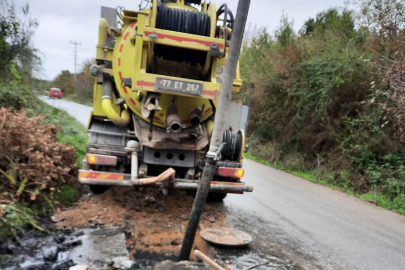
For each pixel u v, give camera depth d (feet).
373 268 14.78
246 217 20.27
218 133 13.04
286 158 46.39
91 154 17.56
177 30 16.72
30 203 16.35
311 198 27.96
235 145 19.26
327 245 16.99
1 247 12.23
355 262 15.23
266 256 14.82
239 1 12.33
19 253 12.03
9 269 10.91
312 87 42.24
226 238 15.80
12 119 16.26
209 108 19.36
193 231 13.23
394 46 32.14
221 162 19.03
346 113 37.45
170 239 15.51
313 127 42.52
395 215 25.50
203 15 17.08
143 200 19.19
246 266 13.60
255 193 27.22
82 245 13.30
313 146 41.93
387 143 32.60
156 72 17.92
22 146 16.44
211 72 17.34
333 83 38.17
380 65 31.04
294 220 20.75
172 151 18.72
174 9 17.10
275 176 37.81
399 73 28.12
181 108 18.80
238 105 21.58
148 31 15.76
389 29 32.78
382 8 33.65
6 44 30.30
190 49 17.24
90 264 11.88
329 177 36.94
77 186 20.77
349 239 18.28
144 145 18.37
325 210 24.26
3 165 16.35
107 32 19.52
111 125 19.49
